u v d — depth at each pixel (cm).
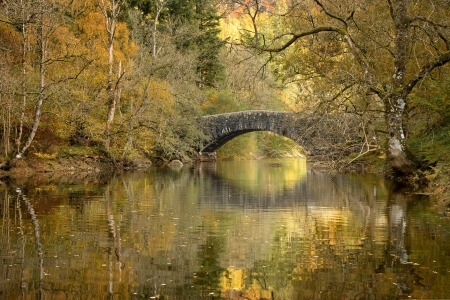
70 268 904
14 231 1214
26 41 2788
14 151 2719
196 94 4500
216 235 1190
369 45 2481
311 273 875
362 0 2416
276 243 1100
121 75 3462
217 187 2364
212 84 5306
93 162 3347
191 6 4816
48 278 848
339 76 2288
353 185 2380
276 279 846
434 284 806
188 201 1809
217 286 816
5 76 2655
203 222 1369
